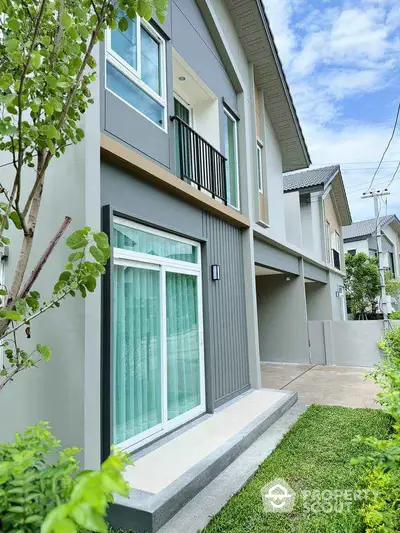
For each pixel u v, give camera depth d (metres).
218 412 5.12
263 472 3.57
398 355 4.64
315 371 9.52
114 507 2.73
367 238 22.11
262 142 8.34
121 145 3.70
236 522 2.74
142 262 4.12
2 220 1.92
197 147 5.39
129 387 3.79
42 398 3.11
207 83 6.11
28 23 1.94
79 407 2.92
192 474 3.21
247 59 7.87
